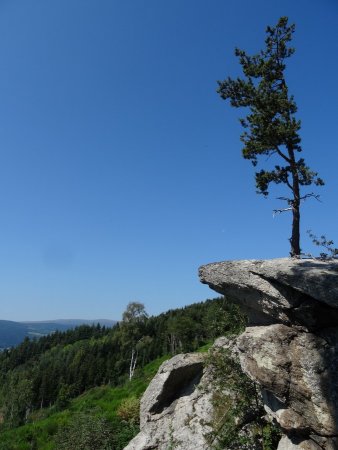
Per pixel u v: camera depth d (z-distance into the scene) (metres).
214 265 12.41
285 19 18.23
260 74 18.45
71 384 86.25
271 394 10.57
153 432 15.36
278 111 17.53
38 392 83.81
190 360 16.69
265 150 17.84
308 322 9.66
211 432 13.26
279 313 10.46
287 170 17.47
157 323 105.12
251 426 12.98
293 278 9.71
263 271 10.55
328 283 9.16
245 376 13.27
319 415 8.95
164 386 16.27
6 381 113.75
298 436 9.82
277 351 9.95
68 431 21.05
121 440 19.11
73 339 152.00
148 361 84.94
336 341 9.21
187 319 65.06
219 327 15.36
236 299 12.16
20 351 148.00
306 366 9.34
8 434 25.36
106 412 24.08
